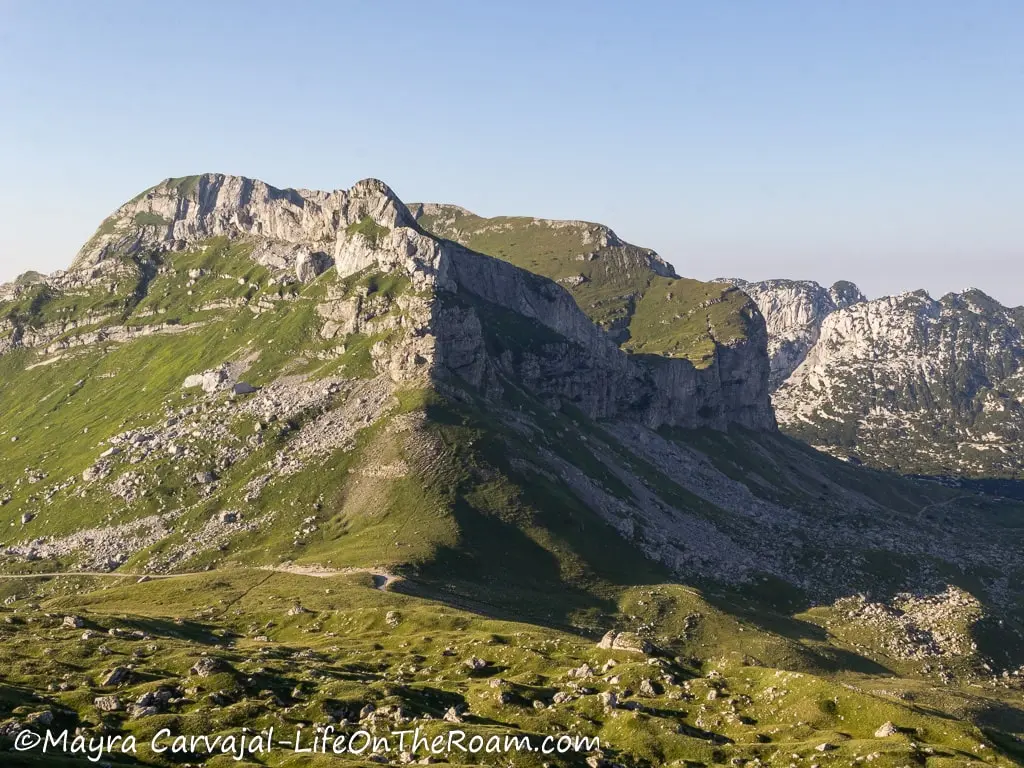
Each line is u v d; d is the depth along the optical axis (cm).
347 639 19950
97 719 12612
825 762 11775
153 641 17538
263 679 14738
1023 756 12250
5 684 13712
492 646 17938
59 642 17112
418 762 11531
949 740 12462
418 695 14350
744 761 12138
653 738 12756
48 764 10194
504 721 13512
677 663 16512
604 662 16575
